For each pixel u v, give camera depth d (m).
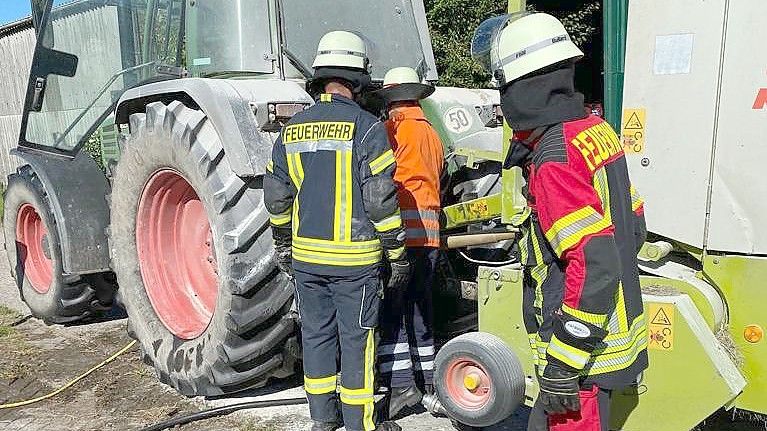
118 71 5.06
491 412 3.40
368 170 3.48
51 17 5.56
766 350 3.06
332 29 4.52
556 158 2.51
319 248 3.53
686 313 2.96
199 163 4.03
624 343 2.64
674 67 3.14
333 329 3.72
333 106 3.55
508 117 2.67
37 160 5.62
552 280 2.69
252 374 4.16
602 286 2.42
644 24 3.20
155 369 4.75
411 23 4.99
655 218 3.25
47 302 5.84
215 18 4.41
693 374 2.95
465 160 4.61
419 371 4.25
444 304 4.60
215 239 4.00
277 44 4.32
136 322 4.79
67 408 4.42
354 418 3.65
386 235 3.50
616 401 3.13
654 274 3.20
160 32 4.75
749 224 3.07
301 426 4.04
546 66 2.56
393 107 4.06
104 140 6.03
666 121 3.18
